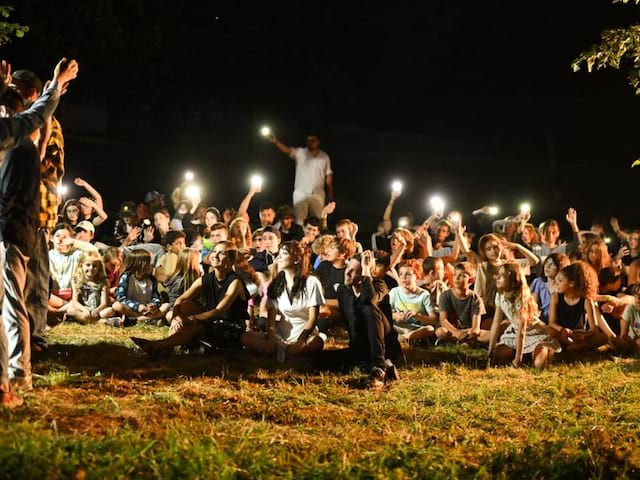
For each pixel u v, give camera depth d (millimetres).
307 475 5773
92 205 13102
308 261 9086
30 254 6934
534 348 9445
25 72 7609
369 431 6996
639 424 7504
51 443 5578
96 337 9859
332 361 8750
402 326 10625
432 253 13016
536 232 14266
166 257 11000
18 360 6902
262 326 9227
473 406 7820
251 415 7117
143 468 5508
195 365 8570
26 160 6789
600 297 10398
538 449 6621
